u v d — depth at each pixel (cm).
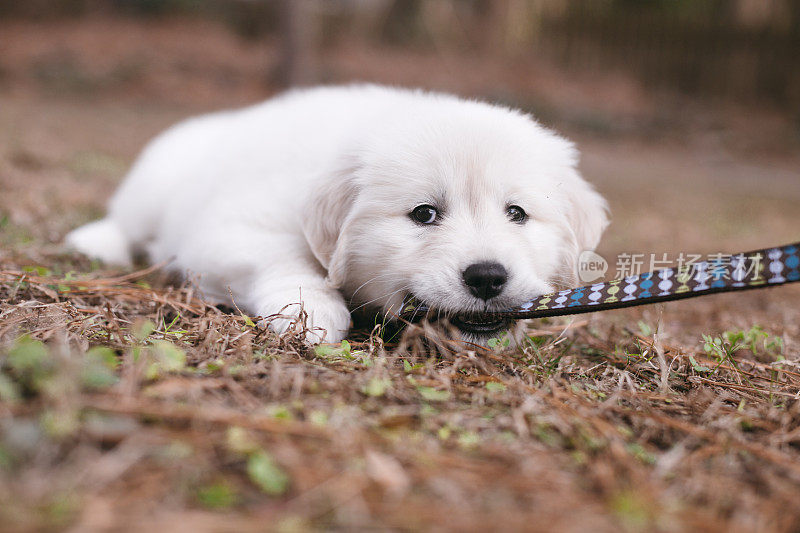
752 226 137
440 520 35
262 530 34
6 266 62
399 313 53
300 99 70
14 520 33
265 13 338
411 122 56
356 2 343
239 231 59
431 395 44
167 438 38
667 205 158
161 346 44
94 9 331
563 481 38
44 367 40
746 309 77
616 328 62
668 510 37
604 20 322
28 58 268
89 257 72
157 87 265
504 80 301
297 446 38
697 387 50
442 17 337
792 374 54
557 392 46
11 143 134
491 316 53
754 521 37
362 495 36
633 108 295
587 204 58
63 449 36
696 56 316
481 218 53
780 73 306
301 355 49
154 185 76
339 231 55
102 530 33
